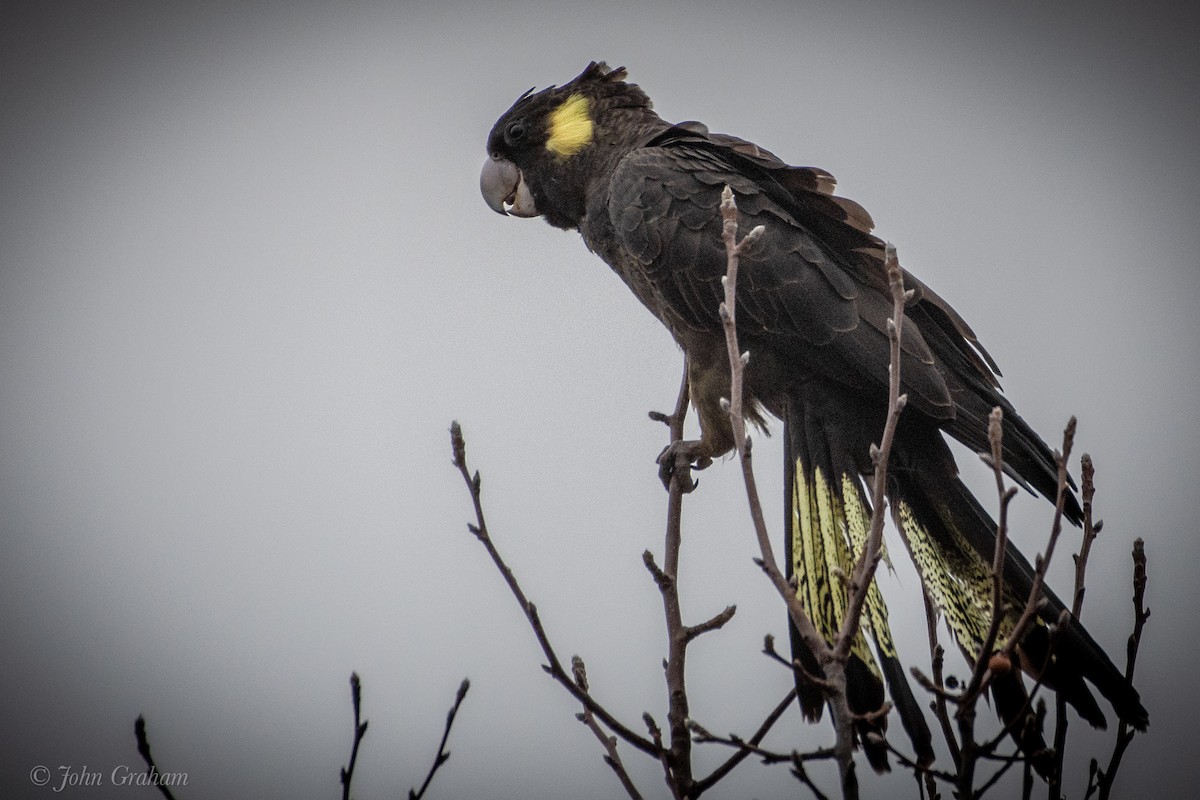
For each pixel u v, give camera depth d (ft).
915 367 30.89
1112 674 23.71
